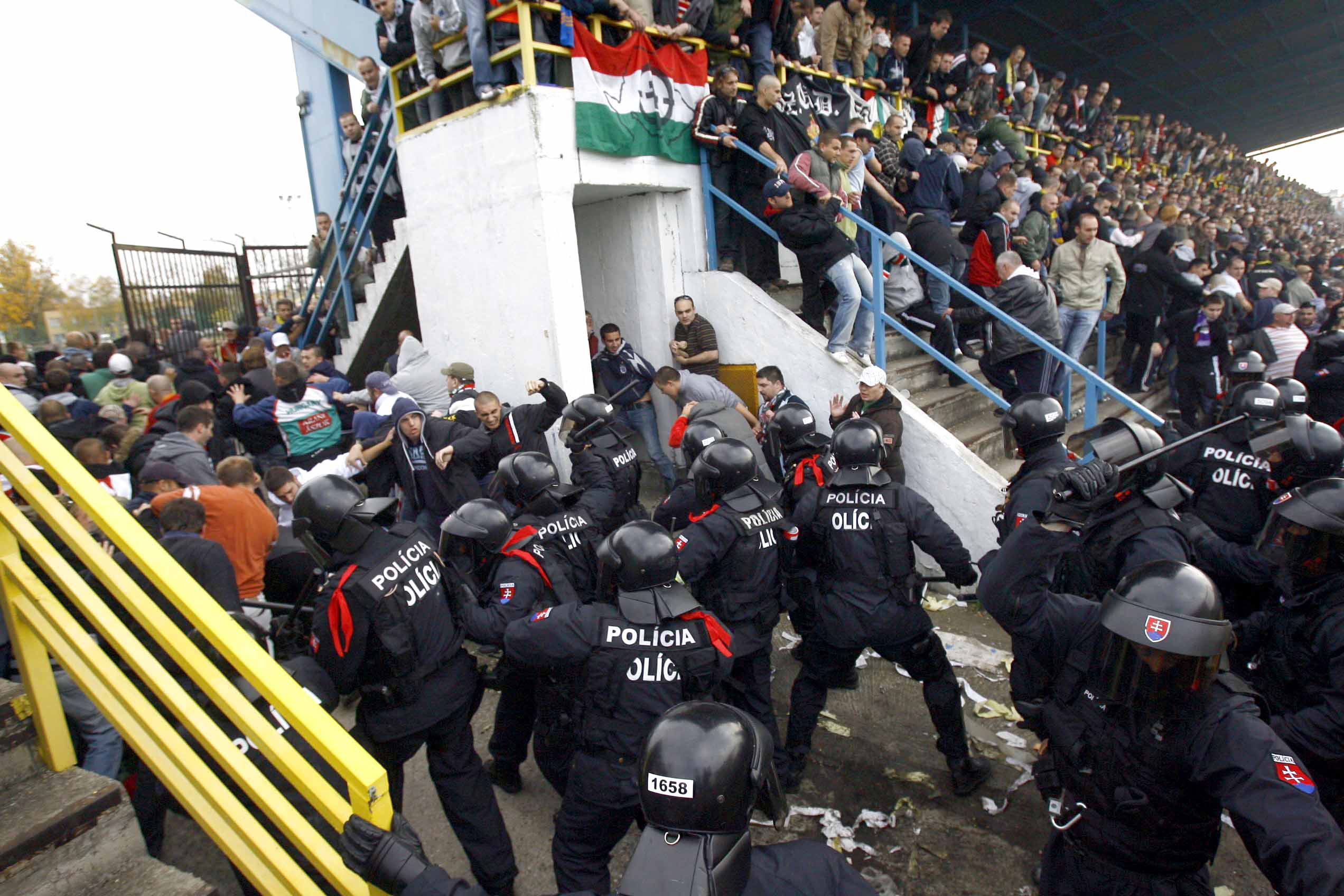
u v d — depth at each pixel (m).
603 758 2.44
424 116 6.54
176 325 8.60
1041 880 2.11
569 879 2.54
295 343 8.67
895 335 6.86
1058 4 13.47
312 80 10.26
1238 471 3.53
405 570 2.63
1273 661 2.40
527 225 5.68
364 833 1.55
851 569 3.16
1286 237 17.80
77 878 1.90
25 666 2.05
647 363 6.70
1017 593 2.07
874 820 3.21
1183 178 17.23
